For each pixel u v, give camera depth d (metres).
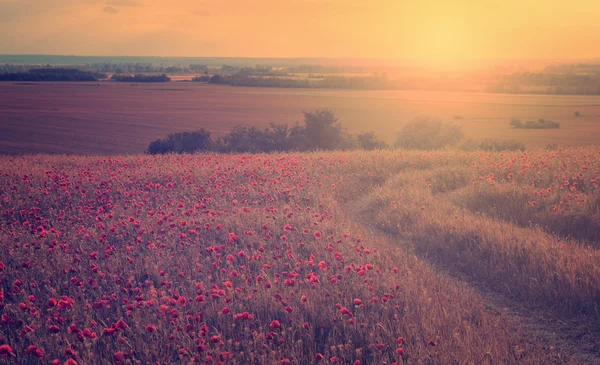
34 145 65.12
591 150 18.95
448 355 5.19
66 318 5.96
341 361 5.16
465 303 6.75
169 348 5.38
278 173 15.48
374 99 169.00
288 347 5.32
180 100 151.88
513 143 45.34
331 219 10.62
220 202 11.85
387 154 20.34
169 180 14.52
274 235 9.22
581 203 10.63
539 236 8.98
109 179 14.54
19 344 5.42
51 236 8.98
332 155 20.83
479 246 8.60
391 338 5.53
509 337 5.91
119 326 5.13
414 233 10.01
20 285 6.62
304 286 6.89
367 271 7.26
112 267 7.61
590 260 7.43
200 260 7.98
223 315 5.98
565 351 5.71
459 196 12.82
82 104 130.88
